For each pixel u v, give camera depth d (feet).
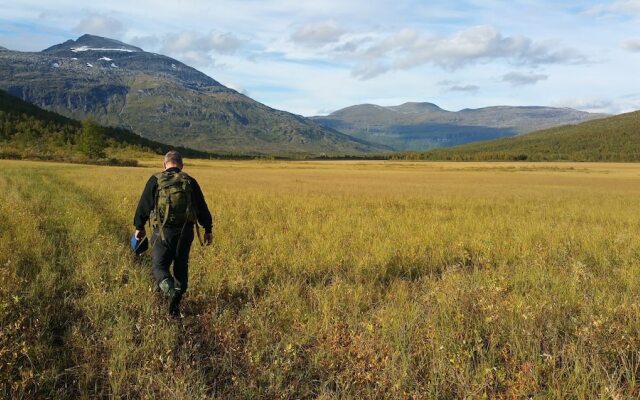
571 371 14.29
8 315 17.24
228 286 23.52
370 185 142.51
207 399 13.12
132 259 28.12
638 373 14.38
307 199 74.02
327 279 26.32
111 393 13.53
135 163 308.60
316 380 14.85
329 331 17.30
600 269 29.40
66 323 18.25
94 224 37.83
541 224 47.37
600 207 74.74
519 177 254.47
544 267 27.81
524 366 14.14
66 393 13.48
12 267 22.89
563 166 454.40
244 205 61.46
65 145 415.64
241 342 17.33
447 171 347.15
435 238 36.81
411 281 25.99
